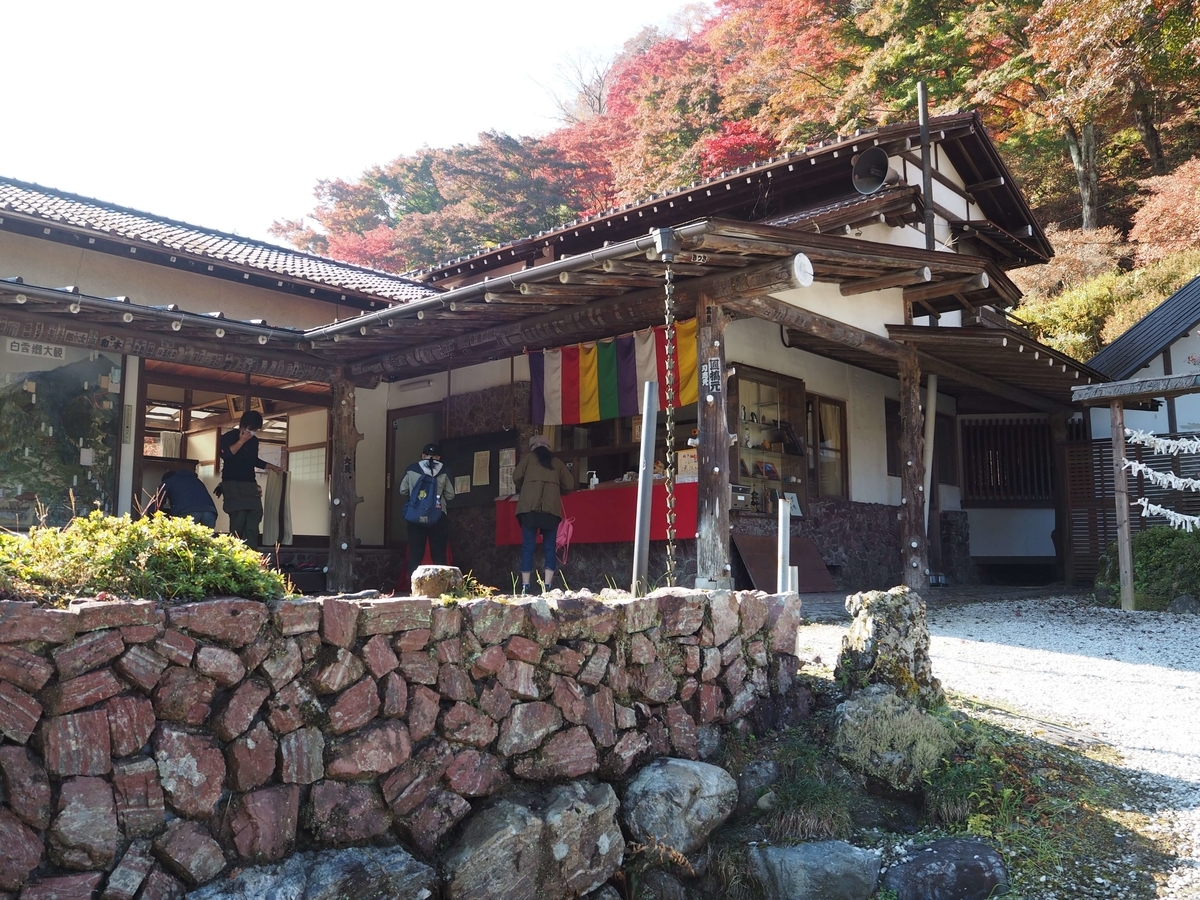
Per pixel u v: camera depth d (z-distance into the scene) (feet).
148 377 31.53
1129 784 15.69
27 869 8.20
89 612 8.85
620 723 13.71
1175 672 22.56
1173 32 67.62
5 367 27.58
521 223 108.58
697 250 22.58
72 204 39.88
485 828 11.27
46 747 8.45
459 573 13.88
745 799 14.49
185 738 9.33
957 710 17.44
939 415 49.85
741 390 35.55
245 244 47.34
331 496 33.94
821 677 18.07
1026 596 38.58
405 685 11.26
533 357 32.35
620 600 14.47
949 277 34.88
